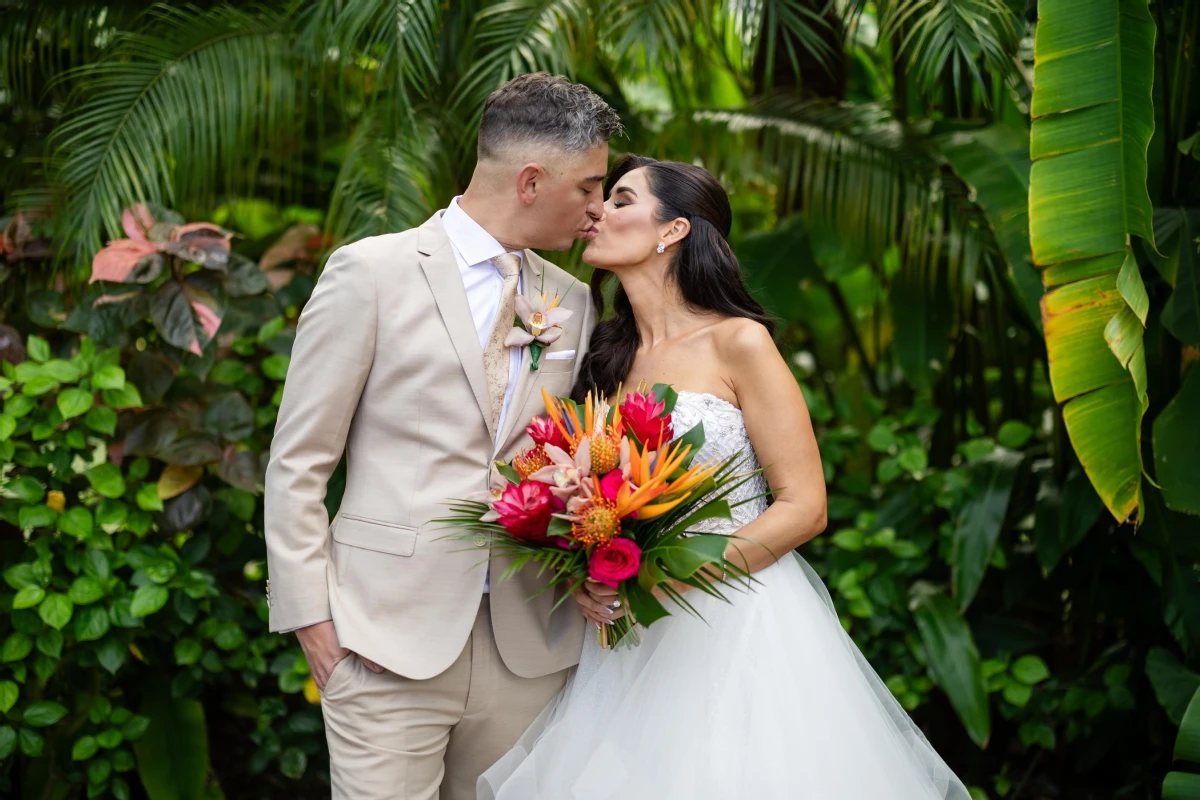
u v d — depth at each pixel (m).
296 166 3.91
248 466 2.80
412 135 2.91
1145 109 2.35
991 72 2.88
